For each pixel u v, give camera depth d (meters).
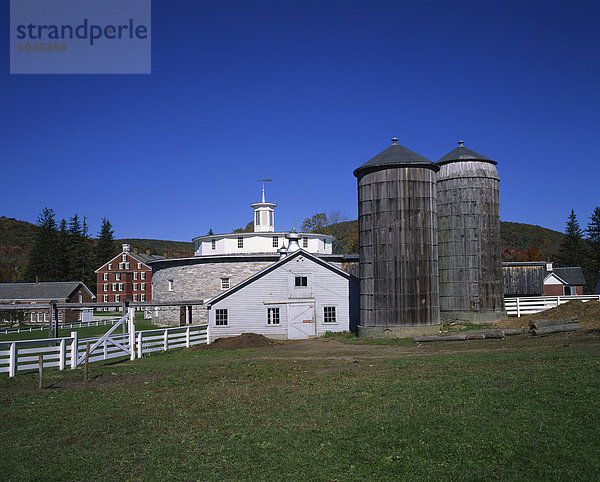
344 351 26.42
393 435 10.73
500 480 8.41
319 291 36.75
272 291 36.56
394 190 31.30
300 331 36.25
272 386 16.73
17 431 12.46
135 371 21.44
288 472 9.29
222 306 36.22
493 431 10.44
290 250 41.53
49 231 105.75
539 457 9.09
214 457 10.19
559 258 98.12
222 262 47.09
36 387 18.30
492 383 14.39
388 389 14.82
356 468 9.30
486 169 34.97
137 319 65.69
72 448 11.07
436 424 11.16
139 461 10.16
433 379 15.88
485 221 34.56
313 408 13.28
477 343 24.95
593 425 10.30
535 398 12.45
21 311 61.97
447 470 8.92
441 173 35.69
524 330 26.52
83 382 19.16
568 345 20.72
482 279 34.09
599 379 13.52
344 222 104.31
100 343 24.80
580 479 8.21
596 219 95.69
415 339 27.55
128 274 103.69
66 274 107.81
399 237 30.97
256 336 33.16
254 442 10.91
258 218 54.81
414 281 30.77
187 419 13.00
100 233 119.06
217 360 24.56
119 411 14.13
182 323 45.88
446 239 35.09
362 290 32.31
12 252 166.25
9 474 9.70
